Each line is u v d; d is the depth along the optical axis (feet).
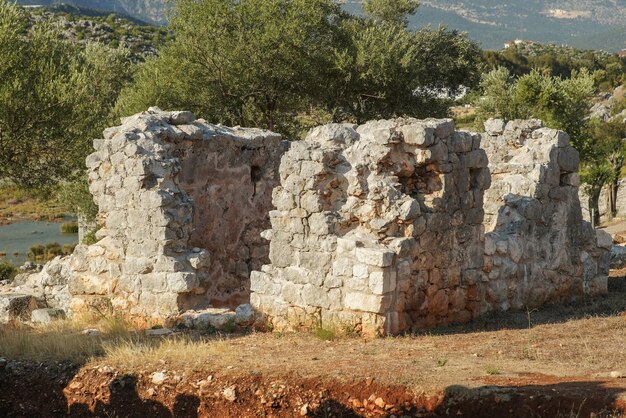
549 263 58.49
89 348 43.80
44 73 97.91
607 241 62.44
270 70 114.52
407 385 34.32
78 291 56.08
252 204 64.49
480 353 40.32
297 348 42.73
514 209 57.06
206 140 60.23
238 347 43.50
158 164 54.08
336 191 48.52
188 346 42.83
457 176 50.70
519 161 60.75
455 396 32.81
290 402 35.55
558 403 31.12
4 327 52.16
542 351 40.52
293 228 48.32
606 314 52.49
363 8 142.72
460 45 142.51
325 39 125.39
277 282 48.98
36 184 100.99
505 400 31.89
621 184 157.28
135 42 328.90
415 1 143.74
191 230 54.60
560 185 60.90
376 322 45.06
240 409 36.27
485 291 53.06
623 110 252.42
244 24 116.26
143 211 53.36
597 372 35.42
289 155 48.65
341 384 35.42
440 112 138.10
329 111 129.18
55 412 39.75
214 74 114.21
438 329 48.16
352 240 46.03
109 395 39.17
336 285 46.34
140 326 52.80
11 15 98.84
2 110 93.40
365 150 48.57
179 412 37.35
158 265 52.75
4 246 150.30
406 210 46.78
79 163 100.32
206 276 54.08
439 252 49.34
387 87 125.08
